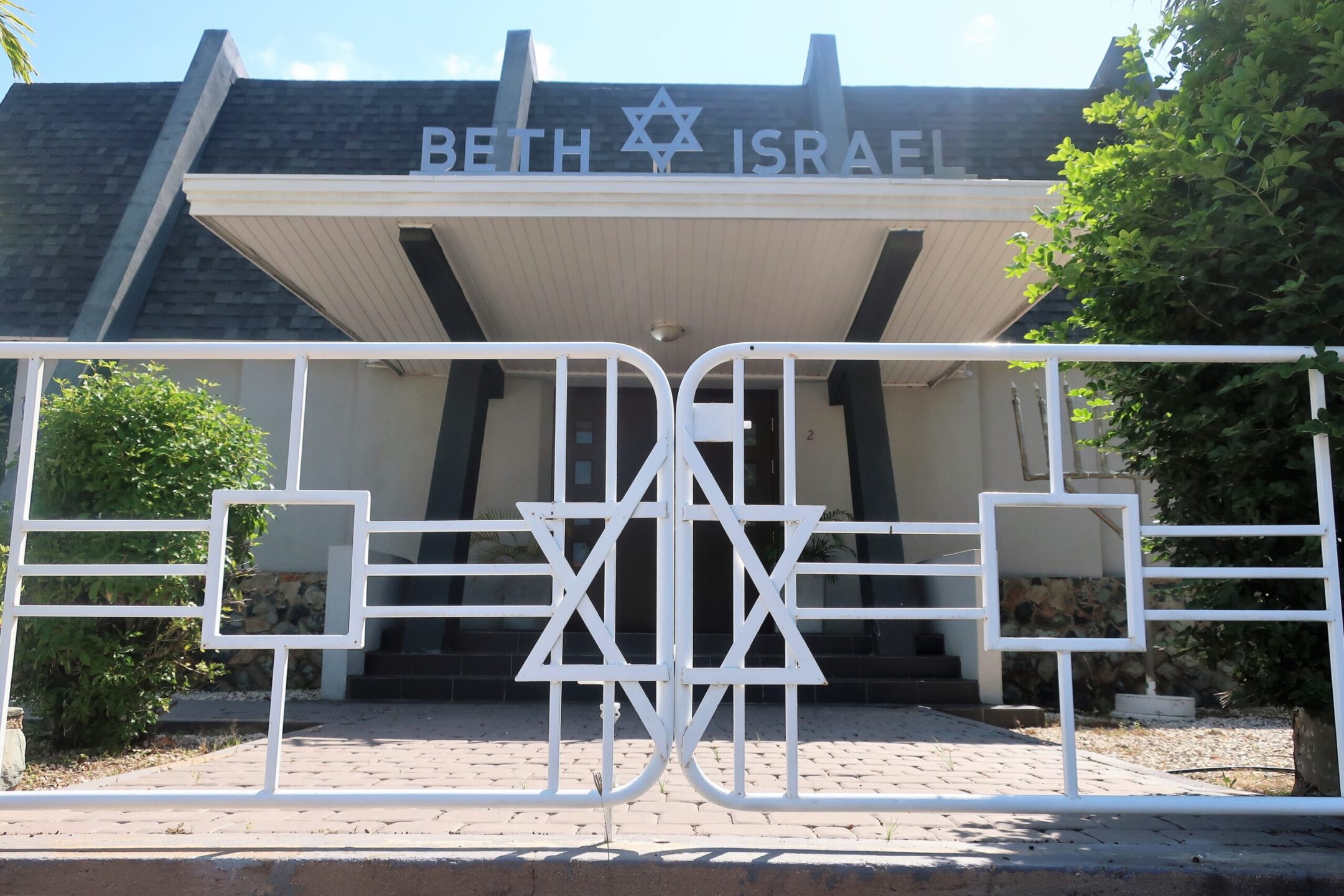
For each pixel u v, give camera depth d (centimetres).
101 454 582
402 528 326
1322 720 409
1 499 1000
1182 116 402
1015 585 1092
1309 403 362
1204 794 465
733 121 1269
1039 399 1073
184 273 1179
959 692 852
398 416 1151
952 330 1006
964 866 290
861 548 943
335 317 983
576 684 860
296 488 329
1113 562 1130
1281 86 371
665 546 321
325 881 286
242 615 1070
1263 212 367
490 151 798
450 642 950
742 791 309
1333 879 294
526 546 1099
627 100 1302
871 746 604
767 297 927
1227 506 409
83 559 575
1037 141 1277
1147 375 425
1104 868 293
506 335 1032
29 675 577
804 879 286
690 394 330
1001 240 792
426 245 776
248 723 716
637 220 761
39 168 1273
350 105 1339
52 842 309
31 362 340
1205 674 1043
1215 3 413
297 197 746
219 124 1325
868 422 963
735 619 318
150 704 611
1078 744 728
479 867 286
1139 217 411
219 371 1151
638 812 374
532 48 1327
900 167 812
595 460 1152
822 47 1305
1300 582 378
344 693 857
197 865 289
